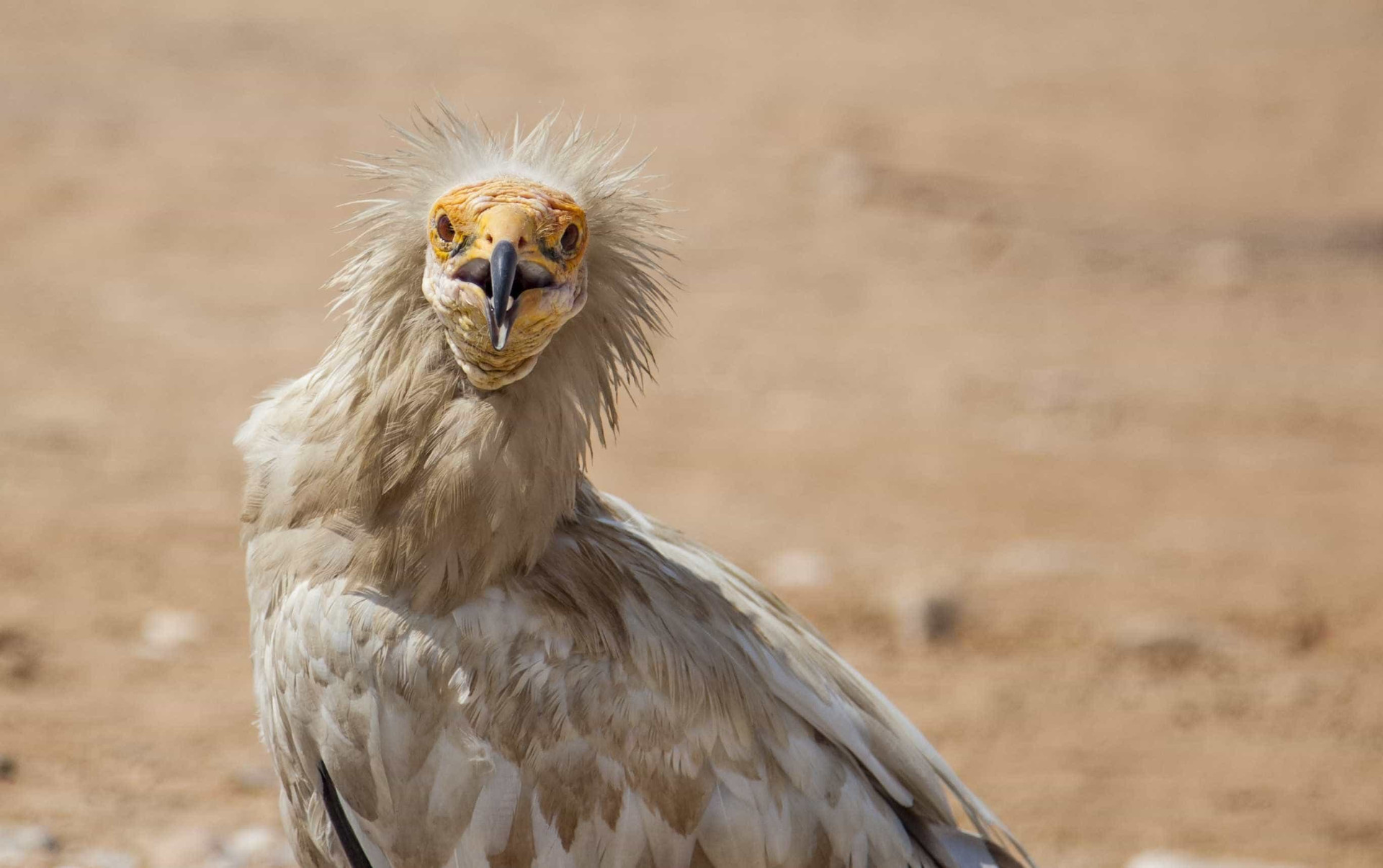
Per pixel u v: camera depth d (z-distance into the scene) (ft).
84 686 35.73
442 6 166.50
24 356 65.82
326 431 16.63
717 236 93.45
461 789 15.90
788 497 54.90
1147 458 61.57
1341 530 53.62
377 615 16.07
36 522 47.26
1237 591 46.96
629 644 16.30
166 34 139.44
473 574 16.10
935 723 37.27
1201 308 86.12
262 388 64.08
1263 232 104.42
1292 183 122.01
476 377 16.06
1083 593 46.19
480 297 15.61
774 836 16.40
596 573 16.84
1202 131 138.41
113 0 150.82
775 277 86.99
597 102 127.54
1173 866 29.37
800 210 100.22
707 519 51.78
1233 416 67.56
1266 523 54.19
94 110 112.06
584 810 15.88
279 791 18.58
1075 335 79.77
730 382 69.36
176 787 30.45
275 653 16.62
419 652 15.90
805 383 69.92
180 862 26.71
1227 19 189.67
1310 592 47.06
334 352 16.94
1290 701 39.78
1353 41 178.09
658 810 16.05
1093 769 35.32
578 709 15.88
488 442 15.99
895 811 17.84
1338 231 105.81
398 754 15.97
